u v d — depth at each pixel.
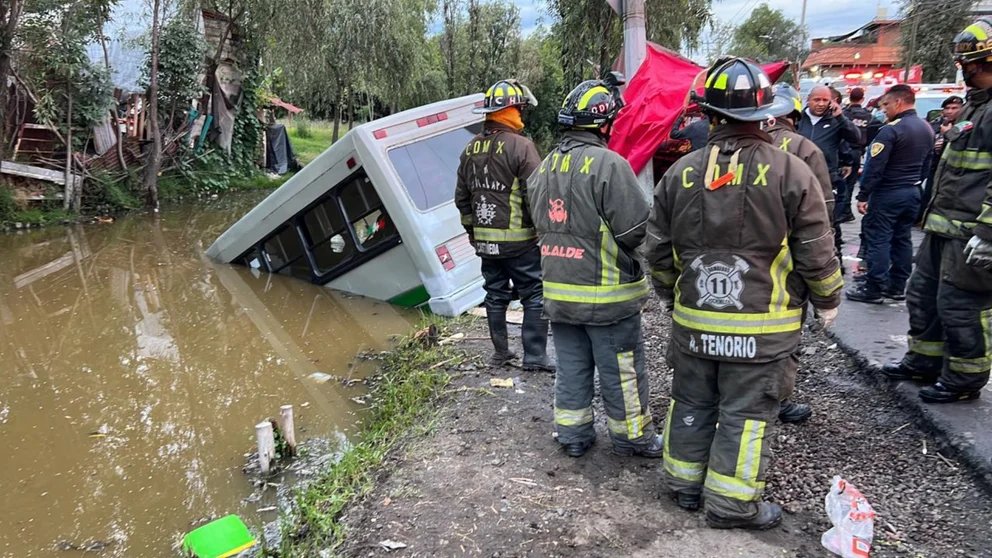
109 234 12.27
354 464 3.97
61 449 4.62
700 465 3.15
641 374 3.65
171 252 10.68
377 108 32.22
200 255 10.38
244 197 17.56
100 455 4.52
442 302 7.04
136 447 4.63
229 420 5.02
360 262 7.87
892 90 5.55
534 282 5.04
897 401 4.06
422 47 25.19
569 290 3.50
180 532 3.65
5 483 4.19
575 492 3.45
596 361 3.63
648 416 3.72
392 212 7.16
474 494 3.50
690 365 3.01
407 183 7.25
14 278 9.22
